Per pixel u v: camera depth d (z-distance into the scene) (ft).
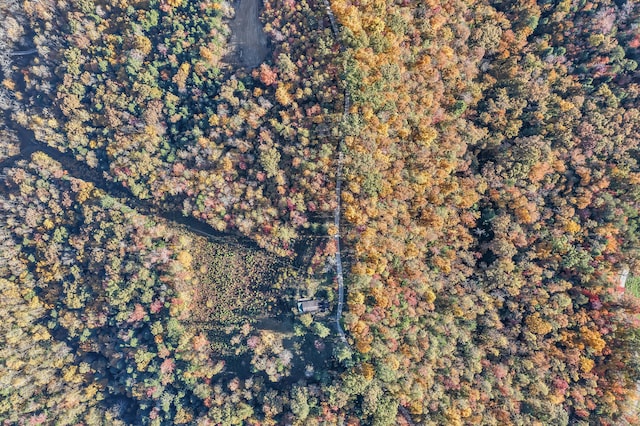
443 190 207.51
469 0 207.62
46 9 235.20
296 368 209.97
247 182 220.64
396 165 199.62
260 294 224.74
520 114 217.56
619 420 191.62
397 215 202.90
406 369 192.85
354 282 196.85
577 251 205.98
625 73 212.02
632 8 202.69
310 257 217.36
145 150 234.79
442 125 210.38
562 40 214.48
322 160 200.64
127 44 230.48
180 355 222.69
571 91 217.36
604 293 201.67
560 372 200.95
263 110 209.05
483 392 196.24
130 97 235.20
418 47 197.67
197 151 226.17
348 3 187.83
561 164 209.97
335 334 205.16
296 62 200.75
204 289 232.32
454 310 202.90
